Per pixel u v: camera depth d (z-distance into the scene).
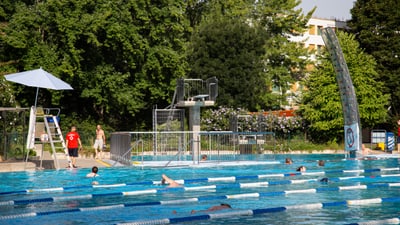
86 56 46.94
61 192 16.66
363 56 46.12
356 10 56.97
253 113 47.91
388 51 54.19
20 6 44.56
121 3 46.62
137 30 48.34
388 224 10.97
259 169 25.06
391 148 38.41
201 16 62.47
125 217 12.06
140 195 15.88
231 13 62.97
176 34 51.59
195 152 30.30
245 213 12.23
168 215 12.24
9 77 25.38
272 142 42.22
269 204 13.99
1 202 14.14
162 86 49.44
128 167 25.97
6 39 41.97
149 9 48.59
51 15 43.41
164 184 18.66
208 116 45.84
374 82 46.00
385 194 15.87
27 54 43.09
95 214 12.48
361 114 45.03
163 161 29.09
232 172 23.47
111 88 46.41
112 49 47.53
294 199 14.87
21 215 12.20
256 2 66.25
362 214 12.23
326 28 30.09
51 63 43.31
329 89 43.78
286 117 45.47
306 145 42.41
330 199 14.80
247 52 53.16
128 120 54.16
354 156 31.73
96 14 44.38
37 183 19.12
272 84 63.34
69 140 26.25
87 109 51.59
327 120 44.16
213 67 52.22
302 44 67.38
